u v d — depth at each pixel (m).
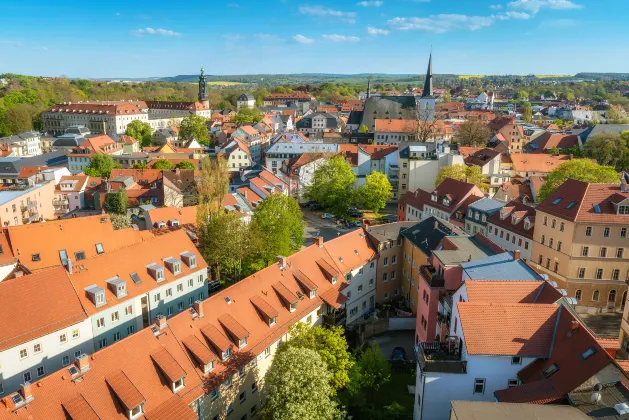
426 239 78.12
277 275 65.12
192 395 47.22
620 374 38.19
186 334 51.12
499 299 49.81
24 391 38.97
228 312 56.16
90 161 171.12
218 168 106.50
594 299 80.19
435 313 61.03
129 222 106.19
